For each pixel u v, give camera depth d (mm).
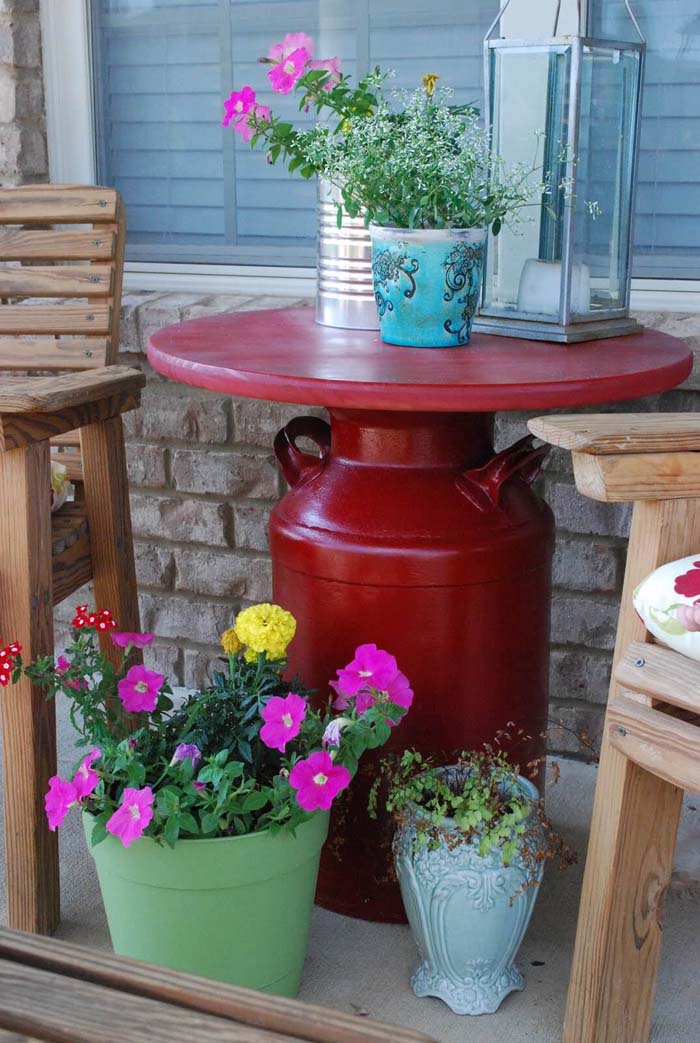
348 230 1626
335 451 1556
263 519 2178
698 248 2053
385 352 1472
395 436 1481
